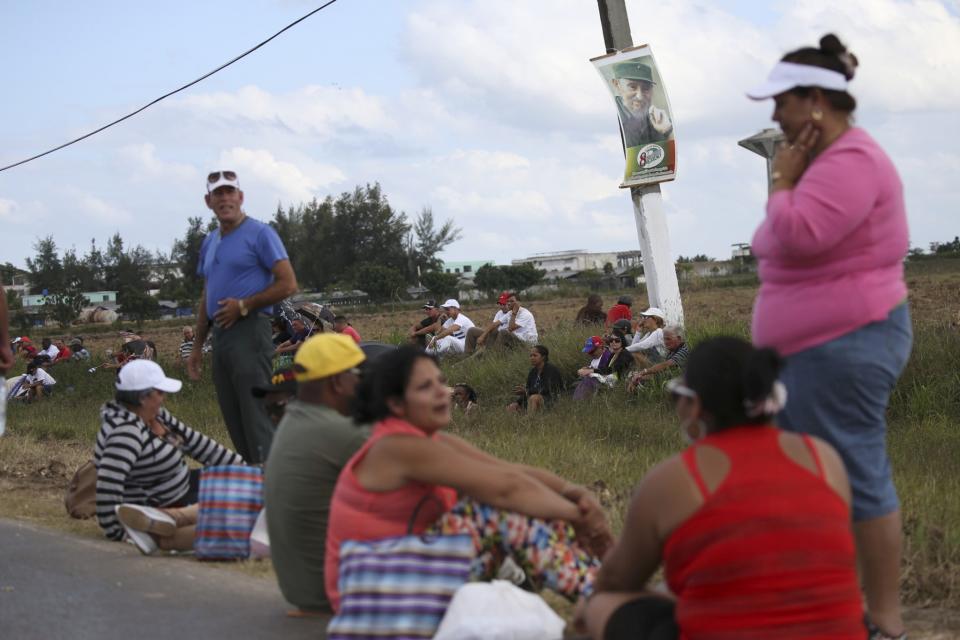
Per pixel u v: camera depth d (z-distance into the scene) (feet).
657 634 10.91
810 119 13.08
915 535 18.39
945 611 15.67
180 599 17.81
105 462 22.12
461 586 13.55
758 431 10.64
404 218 338.54
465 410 42.27
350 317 182.29
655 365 40.32
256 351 24.71
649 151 44.47
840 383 12.89
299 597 16.51
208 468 20.83
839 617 10.11
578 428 35.40
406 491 14.12
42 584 18.88
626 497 22.95
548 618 13.46
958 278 125.59
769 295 13.37
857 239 12.78
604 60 44.42
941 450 29.53
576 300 184.96
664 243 45.09
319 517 16.22
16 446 37.83
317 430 16.26
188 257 375.45
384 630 13.33
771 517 10.12
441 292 270.46
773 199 12.90
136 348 59.31
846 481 10.73
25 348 96.02
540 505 14.14
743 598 10.07
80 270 385.91
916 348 38.29
